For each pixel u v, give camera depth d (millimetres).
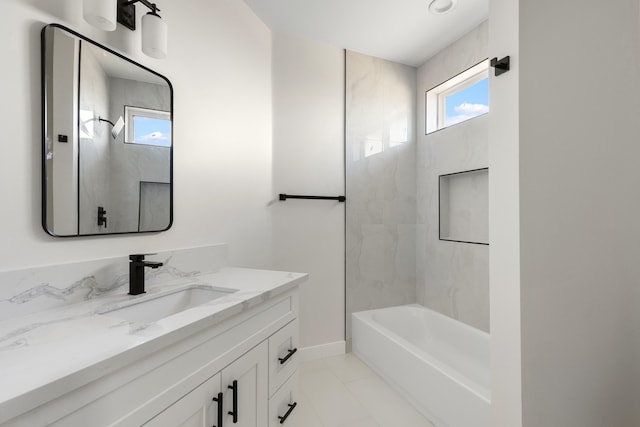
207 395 893
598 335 1222
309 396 1913
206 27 1688
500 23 1104
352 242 2564
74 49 1069
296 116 2340
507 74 1078
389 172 2723
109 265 1162
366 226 2625
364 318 2432
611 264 1253
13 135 917
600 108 1217
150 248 1370
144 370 708
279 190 2268
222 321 955
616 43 1254
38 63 976
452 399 1522
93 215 1128
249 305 1053
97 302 1064
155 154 1382
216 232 1747
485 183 2260
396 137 2752
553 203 1109
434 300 2641
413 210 2832
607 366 1240
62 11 1042
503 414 1116
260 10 2047
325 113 2457
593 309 1210
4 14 898
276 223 2252
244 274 1536
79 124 1083
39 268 954
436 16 2117
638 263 1318
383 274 2699
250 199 2016
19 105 930
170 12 1479
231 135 1862
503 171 1102
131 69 1287
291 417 1376
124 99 1255
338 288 2514
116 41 1235
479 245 2238
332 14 2092
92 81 1130
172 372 782
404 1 1966
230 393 989
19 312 902
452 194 2557
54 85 1007
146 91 1348
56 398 545
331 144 2482
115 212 1210
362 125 2598
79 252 1094
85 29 1114
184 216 1549
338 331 2516
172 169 1456
